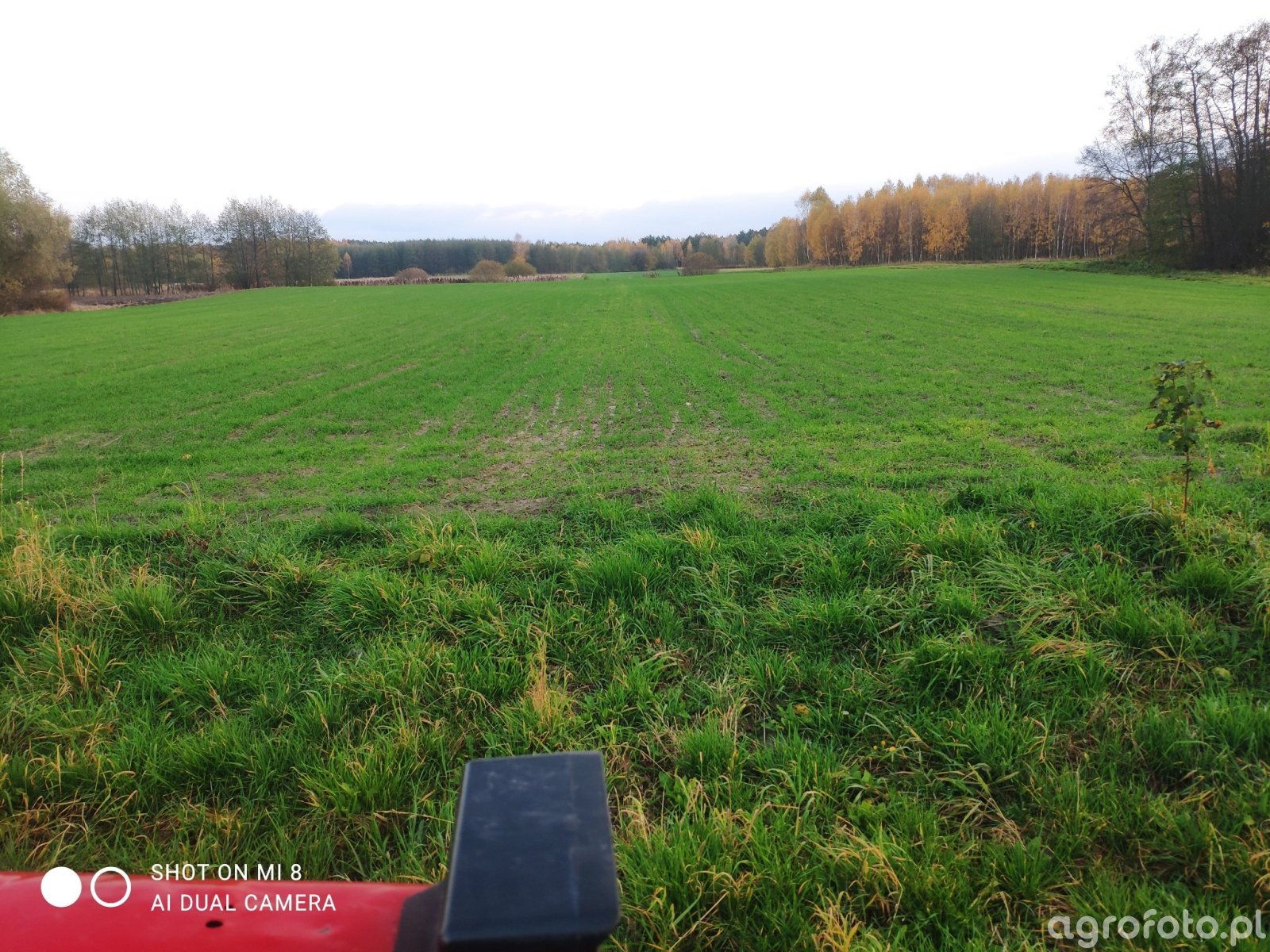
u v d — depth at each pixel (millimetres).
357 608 5281
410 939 1111
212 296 78500
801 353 21156
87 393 18109
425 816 3373
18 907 1383
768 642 4844
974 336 23484
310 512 8031
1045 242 106438
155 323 42938
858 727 3947
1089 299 36062
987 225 109875
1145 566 5320
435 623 5094
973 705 3967
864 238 124312
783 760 3639
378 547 6559
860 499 6977
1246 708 3703
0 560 5996
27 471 10750
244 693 4539
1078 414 11766
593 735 3953
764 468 9117
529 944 794
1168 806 3197
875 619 4805
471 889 853
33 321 47875
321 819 3420
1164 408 5609
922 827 3100
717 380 17156
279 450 11703
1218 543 5266
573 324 34375
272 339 31234
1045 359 18109
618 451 10688
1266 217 54812
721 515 6629
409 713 4168
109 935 1305
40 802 3590
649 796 3566
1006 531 5914
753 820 3102
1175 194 58781
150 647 5098
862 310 34844
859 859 2908
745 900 2789
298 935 1298
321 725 4094
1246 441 9172
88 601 5379
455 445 11578
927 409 12797
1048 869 2924
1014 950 2574
